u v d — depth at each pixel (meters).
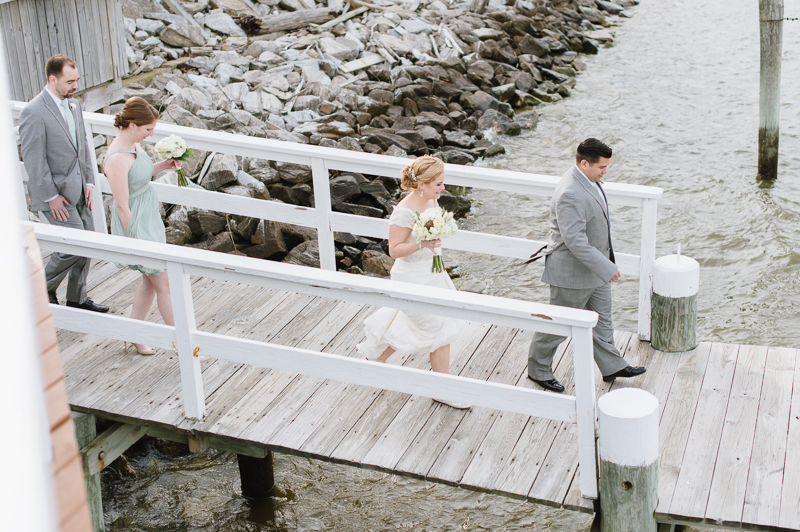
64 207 5.06
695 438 4.14
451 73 14.88
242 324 5.40
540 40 17.45
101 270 6.16
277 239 8.83
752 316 8.03
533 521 5.55
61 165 5.01
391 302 3.82
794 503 3.65
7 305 0.84
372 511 5.65
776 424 4.21
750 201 10.55
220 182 9.48
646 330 5.06
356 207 9.82
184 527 5.46
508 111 14.31
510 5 19.20
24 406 0.83
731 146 12.46
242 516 5.57
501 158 12.55
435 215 4.11
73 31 8.47
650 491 3.57
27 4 7.82
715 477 3.85
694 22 20.03
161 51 13.09
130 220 4.68
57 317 4.39
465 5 18.59
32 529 0.77
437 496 5.80
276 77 12.99
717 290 8.56
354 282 3.85
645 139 12.96
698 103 14.52
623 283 8.72
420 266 4.37
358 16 16.58
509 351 5.06
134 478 5.86
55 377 1.09
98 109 9.08
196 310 5.59
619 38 19.19
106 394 4.58
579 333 3.51
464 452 4.12
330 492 5.83
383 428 4.32
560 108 14.70
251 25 15.34
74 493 0.97
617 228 10.03
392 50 15.27
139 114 4.54
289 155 5.67
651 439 3.50
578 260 4.32
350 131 12.05
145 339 4.27
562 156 12.59
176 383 4.69
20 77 7.85
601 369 4.70
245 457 5.55
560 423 4.32
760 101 10.89
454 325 4.39
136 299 4.95
